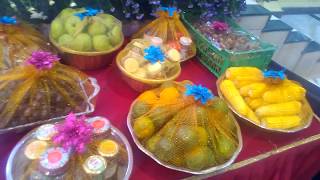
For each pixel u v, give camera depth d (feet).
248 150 2.65
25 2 3.00
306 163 3.09
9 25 2.62
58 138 1.84
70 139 1.84
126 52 3.04
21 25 2.81
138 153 2.39
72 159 1.85
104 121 2.17
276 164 2.76
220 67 3.37
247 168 2.53
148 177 2.24
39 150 1.91
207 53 3.51
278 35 4.99
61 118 2.33
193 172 2.20
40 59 2.28
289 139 2.86
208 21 3.83
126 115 2.74
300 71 5.49
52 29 2.88
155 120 2.33
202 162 2.17
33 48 2.68
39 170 1.78
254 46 3.45
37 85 2.28
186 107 2.35
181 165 2.22
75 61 2.94
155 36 3.42
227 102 2.89
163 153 2.19
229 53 3.20
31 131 2.14
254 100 2.86
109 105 2.80
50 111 2.32
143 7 3.65
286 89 2.93
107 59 3.09
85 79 2.68
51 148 1.86
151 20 3.81
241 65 3.38
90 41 2.84
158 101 2.50
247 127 2.85
